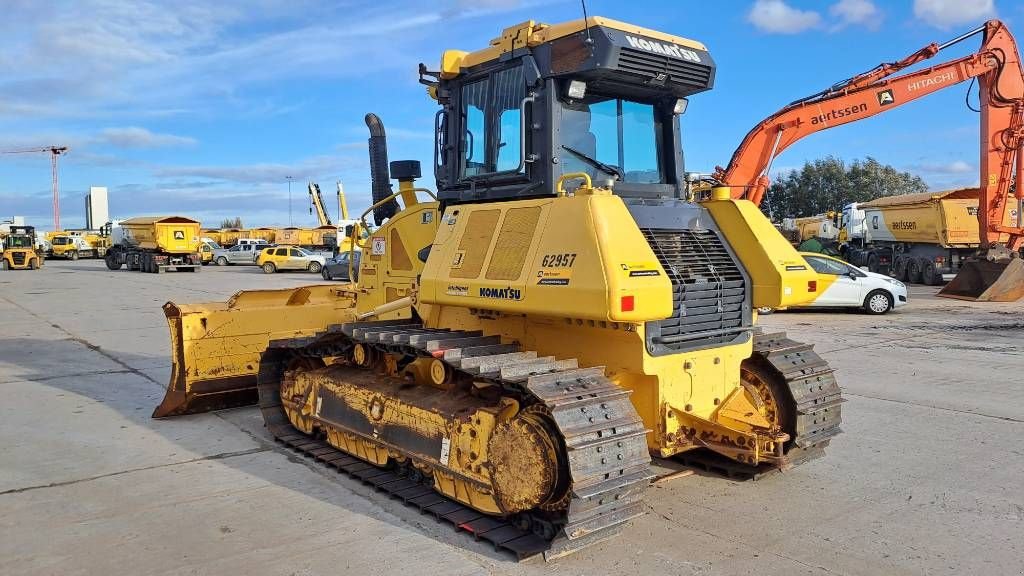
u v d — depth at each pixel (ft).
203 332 25.52
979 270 64.44
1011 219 59.67
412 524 15.93
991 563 13.92
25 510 16.81
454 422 16.22
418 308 20.15
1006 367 33.04
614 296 13.42
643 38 16.89
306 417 21.74
